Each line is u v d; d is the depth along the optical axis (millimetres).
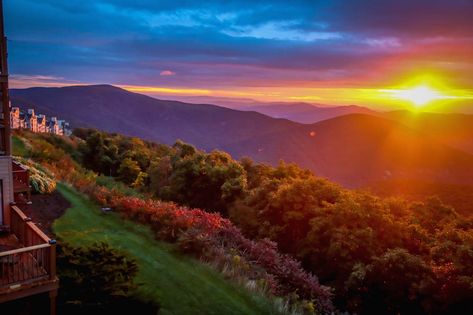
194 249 15609
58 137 59312
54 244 8898
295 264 16172
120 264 10406
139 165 61938
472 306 19172
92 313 8906
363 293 22406
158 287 12070
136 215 19266
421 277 20422
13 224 11867
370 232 24578
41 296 9438
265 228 30609
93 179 30016
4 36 11523
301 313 12594
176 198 43938
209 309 11344
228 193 39625
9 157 12070
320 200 30891
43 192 20031
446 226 27500
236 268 14438
